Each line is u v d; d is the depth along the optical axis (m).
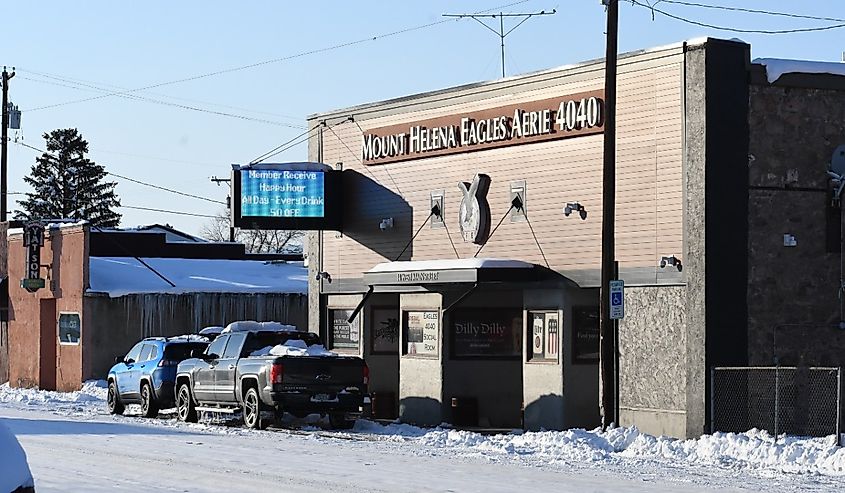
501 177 31.27
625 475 19.53
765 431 24.22
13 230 52.56
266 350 30.70
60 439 26.34
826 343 26.94
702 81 26.02
